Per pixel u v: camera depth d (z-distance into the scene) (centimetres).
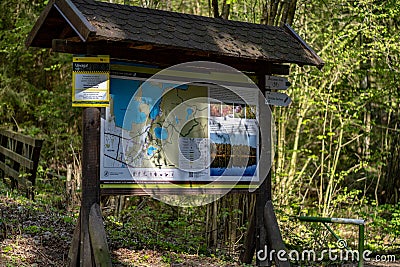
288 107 1200
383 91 1212
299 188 1253
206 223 799
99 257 521
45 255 607
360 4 1122
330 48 1153
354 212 1220
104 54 550
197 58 616
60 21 563
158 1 1062
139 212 880
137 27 539
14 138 990
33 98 1389
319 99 1194
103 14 531
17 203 793
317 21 1212
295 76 1151
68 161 1191
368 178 1429
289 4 861
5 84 1344
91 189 543
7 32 1320
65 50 541
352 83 1270
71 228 714
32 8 1335
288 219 929
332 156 1388
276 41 632
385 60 1169
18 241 630
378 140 1452
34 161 882
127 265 610
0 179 1050
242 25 631
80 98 541
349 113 1245
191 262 651
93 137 545
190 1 1385
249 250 659
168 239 799
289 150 1198
